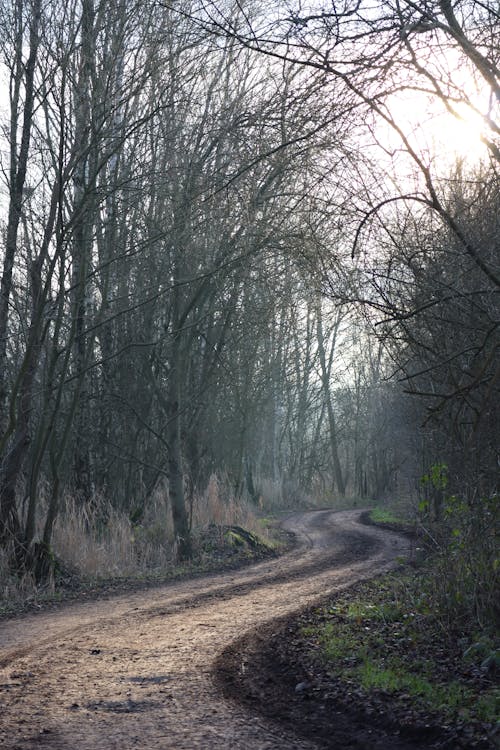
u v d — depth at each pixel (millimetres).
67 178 15867
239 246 18234
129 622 11508
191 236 18125
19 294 19016
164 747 5641
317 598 13508
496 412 9609
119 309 20719
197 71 17234
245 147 11953
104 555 17969
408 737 6070
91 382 22906
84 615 12445
